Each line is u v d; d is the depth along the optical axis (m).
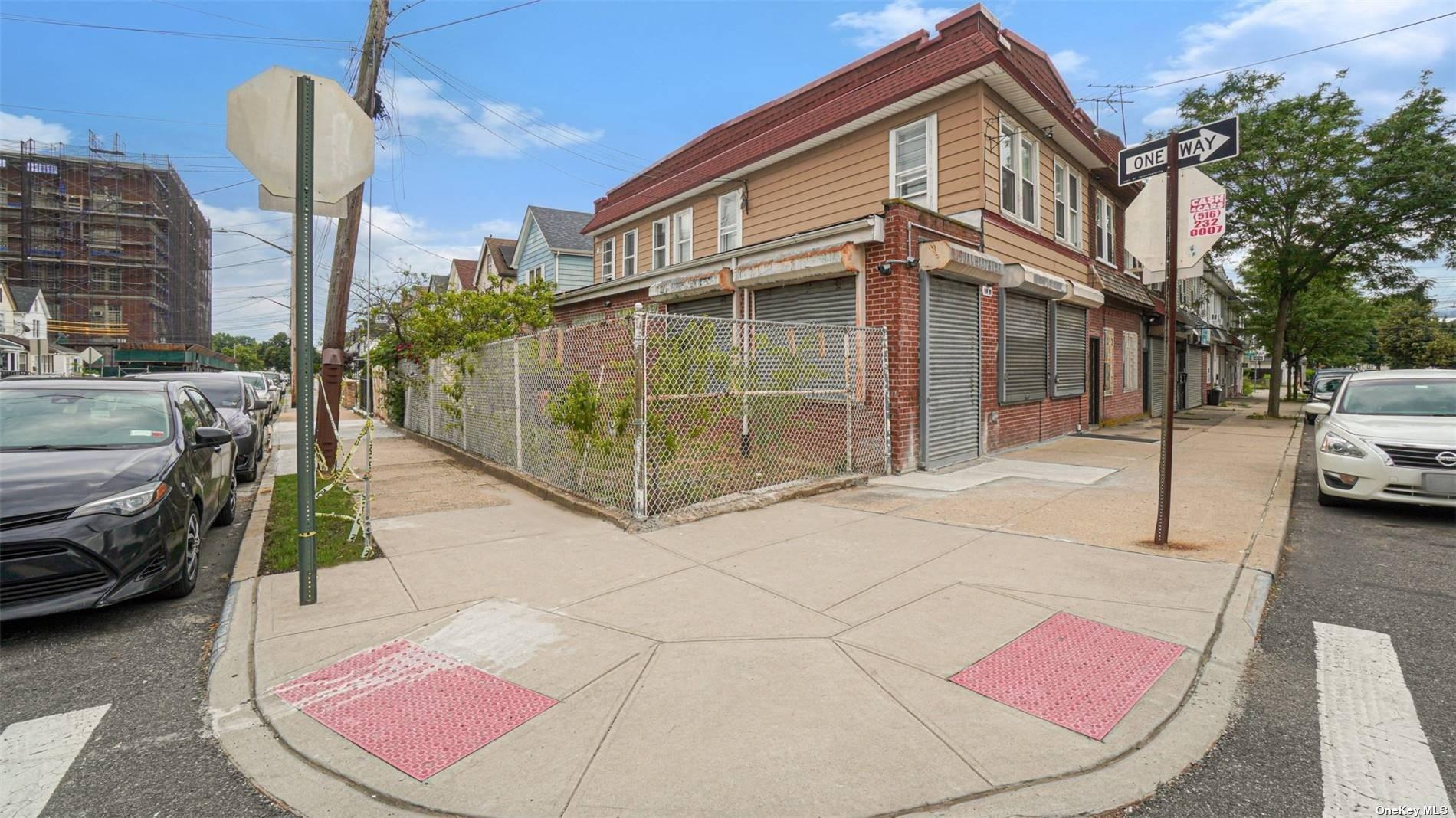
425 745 2.84
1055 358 12.69
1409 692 3.28
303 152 4.38
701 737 2.84
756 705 3.09
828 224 12.23
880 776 2.58
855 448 8.78
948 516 6.62
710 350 7.16
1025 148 11.70
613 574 4.97
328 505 7.59
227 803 2.56
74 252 60.06
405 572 5.07
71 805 2.55
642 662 3.53
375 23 9.41
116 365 49.69
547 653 3.66
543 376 8.53
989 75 9.73
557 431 8.12
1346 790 2.54
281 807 2.53
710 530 6.17
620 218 18.70
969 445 10.19
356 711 3.12
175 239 67.25
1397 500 6.66
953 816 2.39
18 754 2.88
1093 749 2.75
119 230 61.72
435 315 15.12
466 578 4.92
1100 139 15.31
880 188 11.30
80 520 4.08
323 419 9.83
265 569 5.22
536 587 4.69
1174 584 4.58
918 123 10.73
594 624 4.04
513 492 8.32
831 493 7.77
